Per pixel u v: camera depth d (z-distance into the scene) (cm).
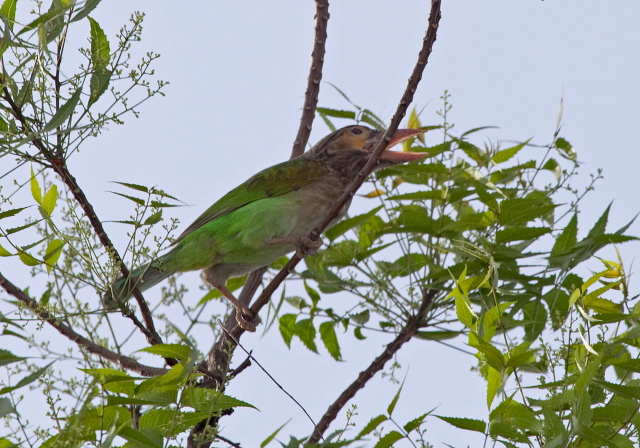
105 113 928
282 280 1231
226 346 1143
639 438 866
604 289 889
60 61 927
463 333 1273
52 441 754
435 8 1008
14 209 906
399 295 1313
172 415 831
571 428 806
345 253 1320
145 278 1270
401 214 1293
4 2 869
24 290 1042
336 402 1253
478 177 1248
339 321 1368
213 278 1353
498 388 821
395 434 877
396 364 1292
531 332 1155
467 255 1209
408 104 1055
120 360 985
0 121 953
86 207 984
